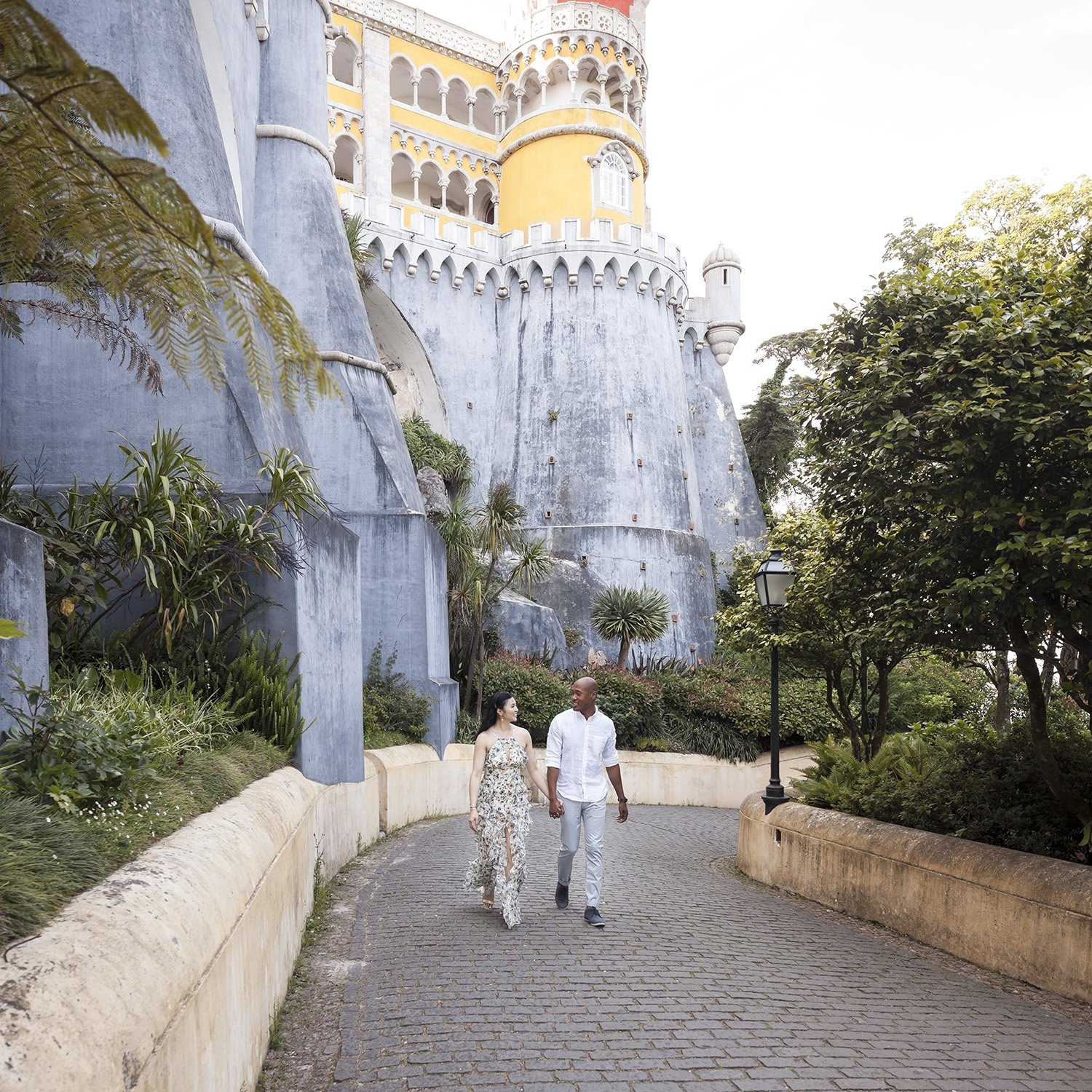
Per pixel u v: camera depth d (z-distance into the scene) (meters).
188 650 8.06
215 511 8.20
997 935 6.66
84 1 10.82
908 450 7.33
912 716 26.00
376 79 37.22
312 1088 3.95
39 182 2.64
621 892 8.88
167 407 9.48
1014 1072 4.42
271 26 21.34
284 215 20.66
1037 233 19.03
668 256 37.97
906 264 22.77
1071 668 9.02
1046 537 6.40
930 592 7.81
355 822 10.22
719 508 40.91
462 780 17.11
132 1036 2.19
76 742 4.12
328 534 9.68
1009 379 6.88
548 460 34.88
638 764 21.59
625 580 33.66
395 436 20.17
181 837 3.82
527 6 39.88
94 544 7.34
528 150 38.53
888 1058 4.48
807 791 10.59
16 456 9.30
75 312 6.86
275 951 4.68
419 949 6.17
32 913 2.44
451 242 35.81
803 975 6.09
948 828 8.16
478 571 22.36
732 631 16.02
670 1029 4.67
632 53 39.56
